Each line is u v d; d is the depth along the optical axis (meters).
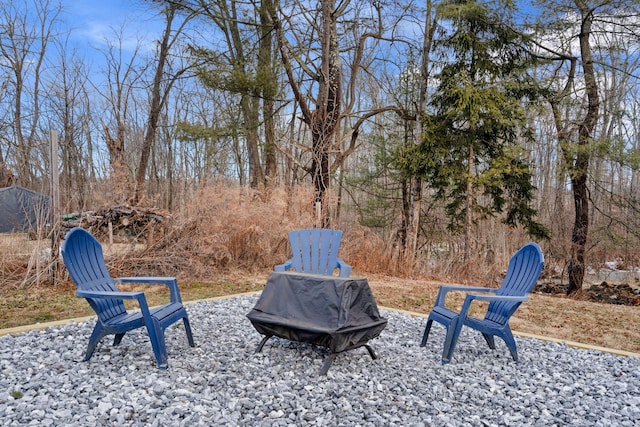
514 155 10.09
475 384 3.05
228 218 8.29
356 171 16.12
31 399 2.49
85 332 3.90
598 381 3.21
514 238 11.85
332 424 2.38
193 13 11.88
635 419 2.56
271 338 3.95
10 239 6.62
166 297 6.11
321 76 11.49
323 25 11.34
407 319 5.01
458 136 10.60
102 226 7.89
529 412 2.62
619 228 11.76
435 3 10.94
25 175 16.12
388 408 2.60
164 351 3.12
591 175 11.12
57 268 6.41
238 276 7.96
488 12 10.16
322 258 5.16
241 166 16.69
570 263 11.40
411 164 10.66
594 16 10.66
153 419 2.31
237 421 2.36
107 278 3.56
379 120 15.78
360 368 3.29
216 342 3.82
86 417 2.30
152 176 21.23
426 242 12.81
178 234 7.77
